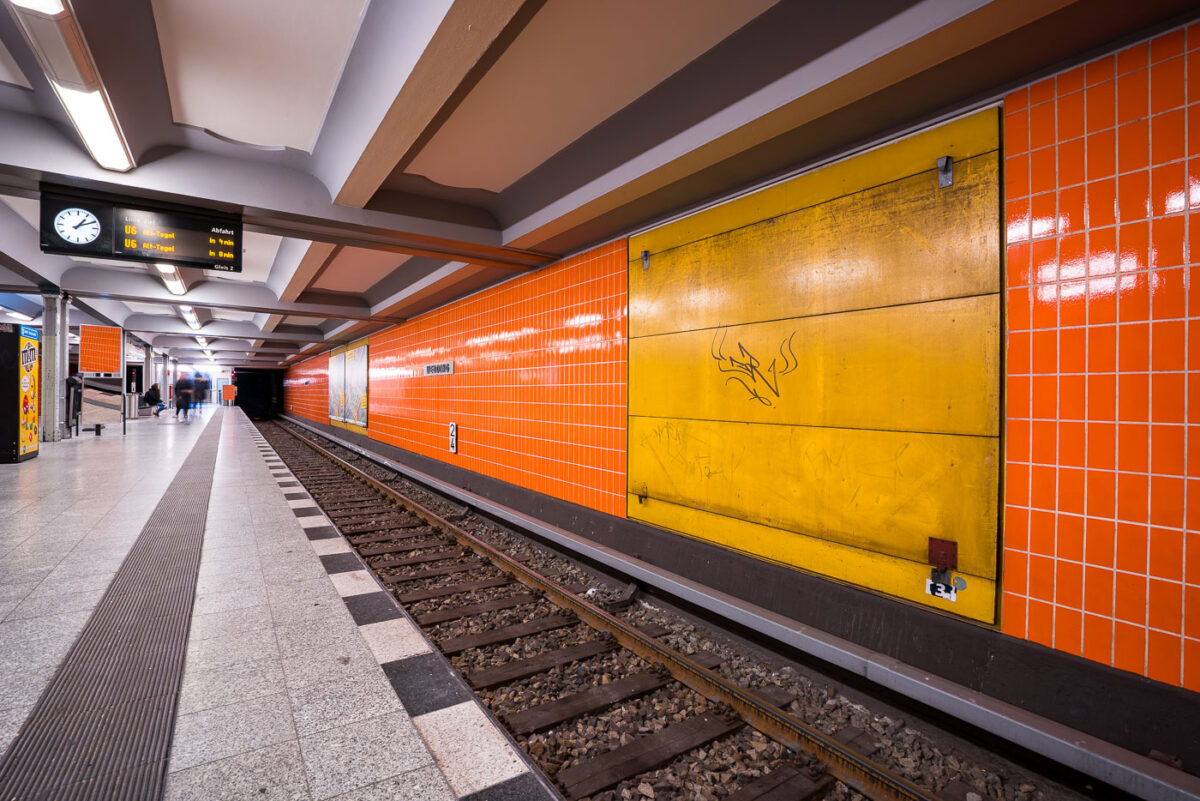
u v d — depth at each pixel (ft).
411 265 29.63
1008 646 8.64
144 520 20.17
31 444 35.94
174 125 13.87
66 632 10.96
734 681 10.77
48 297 38.91
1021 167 8.70
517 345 23.79
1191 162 7.09
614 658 11.67
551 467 21.25
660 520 15.88
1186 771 6.85
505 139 14.43
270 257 30.40
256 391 126.82
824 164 11.54
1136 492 7.52
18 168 12.86
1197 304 7.02
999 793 7.66
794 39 9.21
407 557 18.40
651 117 12.32
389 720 8.33
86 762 7.11
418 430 37.27
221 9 10.23
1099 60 7.89
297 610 12.44
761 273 12.91
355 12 10.44
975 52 8.03
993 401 8.98
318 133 14.73
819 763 8.20
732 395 13.65
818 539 11.63
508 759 7.59
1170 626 7.22
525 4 8.06
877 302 10.61
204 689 9.03
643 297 16.53
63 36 8.90
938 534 9.65
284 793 6.69
